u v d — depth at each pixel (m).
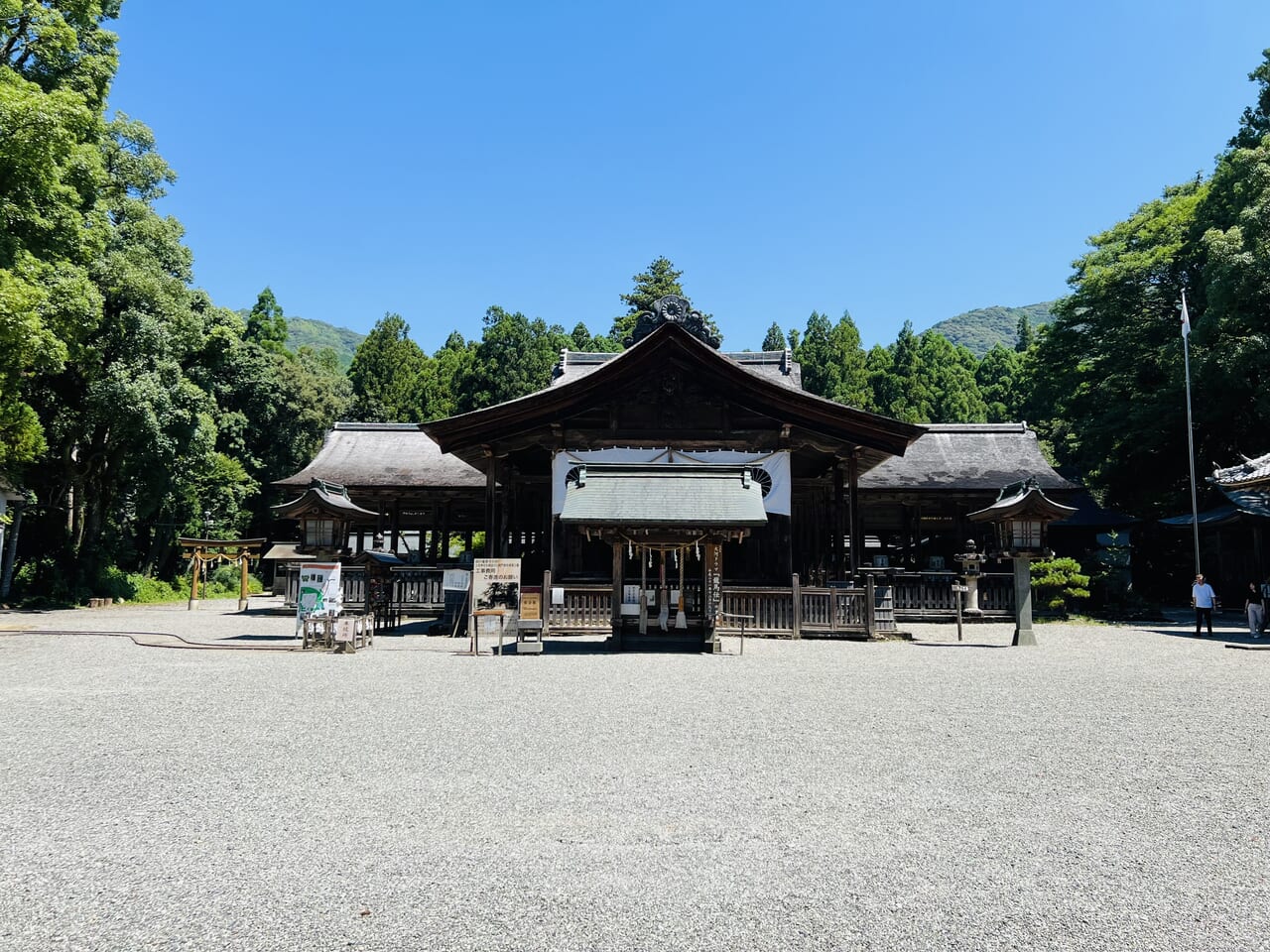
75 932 3.23
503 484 23.59
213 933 3.22
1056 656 13.58
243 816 4.65
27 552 28.66
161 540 36.88
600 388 19.48
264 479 46.25
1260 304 26.42
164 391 26.62
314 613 14.14
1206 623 18.61
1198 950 3.14
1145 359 33.94
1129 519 29.42
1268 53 29.62
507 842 4.25
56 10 22.00
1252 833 4.45
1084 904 3.54
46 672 10.75
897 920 3.38
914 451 31.23
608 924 3.31
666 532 14.33
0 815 4.66
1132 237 36.06
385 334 63.59
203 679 10.13
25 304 16.31
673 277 62.62
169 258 29.39
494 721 7.43
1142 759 6.09
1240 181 27.17
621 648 14.32
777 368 25.31
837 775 5.55
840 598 16.77
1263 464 18.02
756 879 3.79
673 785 5.29
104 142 27.38
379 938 3.18
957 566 28.69
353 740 6.61
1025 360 53.50
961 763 5.93
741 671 11.21
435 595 22.55
